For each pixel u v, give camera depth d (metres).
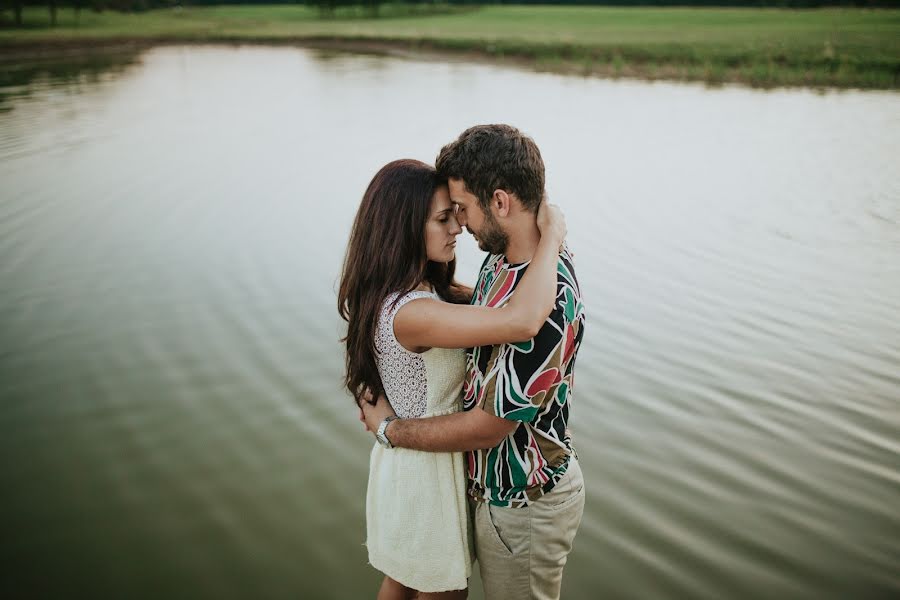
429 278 2.13
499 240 1.77
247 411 4.09
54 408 4.12
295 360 4.66
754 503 3.20
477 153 1.70
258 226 7.64
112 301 5.64
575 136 12.45
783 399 4.05
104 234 7.38
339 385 4.35
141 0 81.81
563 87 20.69
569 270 1.77
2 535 3.11
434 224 1.87
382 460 2.05
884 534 2.98
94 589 2.79
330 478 3.50
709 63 23.17
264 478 3.50
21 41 39.44
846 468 3.44
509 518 1.89
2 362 4.65
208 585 2.82
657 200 8.29
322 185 9.43
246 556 2.99
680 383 4.25
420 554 2.02
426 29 48.44
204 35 47.97
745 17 53.41
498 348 1.73
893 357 4.53
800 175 9.45
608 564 2.85
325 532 3.13
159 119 15.17
